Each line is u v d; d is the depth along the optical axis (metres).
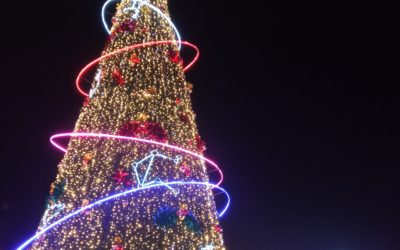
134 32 13.84
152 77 13.24
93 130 12.51
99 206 11.71
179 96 13.45
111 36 14.08
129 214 11.70
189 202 12.29
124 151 12.21
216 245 12.34
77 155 12.37
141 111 12.66
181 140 12.80
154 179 12.09
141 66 13.32
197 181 12.70
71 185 11.99
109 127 12.47
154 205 11.90
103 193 11.80
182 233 11.80
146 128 12.24
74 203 11.76
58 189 11.97
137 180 11.96
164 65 13.62
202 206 12.50
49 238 11.52
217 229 12.59
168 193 12.12
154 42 13.59
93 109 12.88
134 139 12.02
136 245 11.42
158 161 12.32
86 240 11.34
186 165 12.53
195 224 12.00
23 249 12.55
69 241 11.37
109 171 12.00
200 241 11.95
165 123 12.76
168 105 13.03
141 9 14.18
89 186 11.89
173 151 12.58
